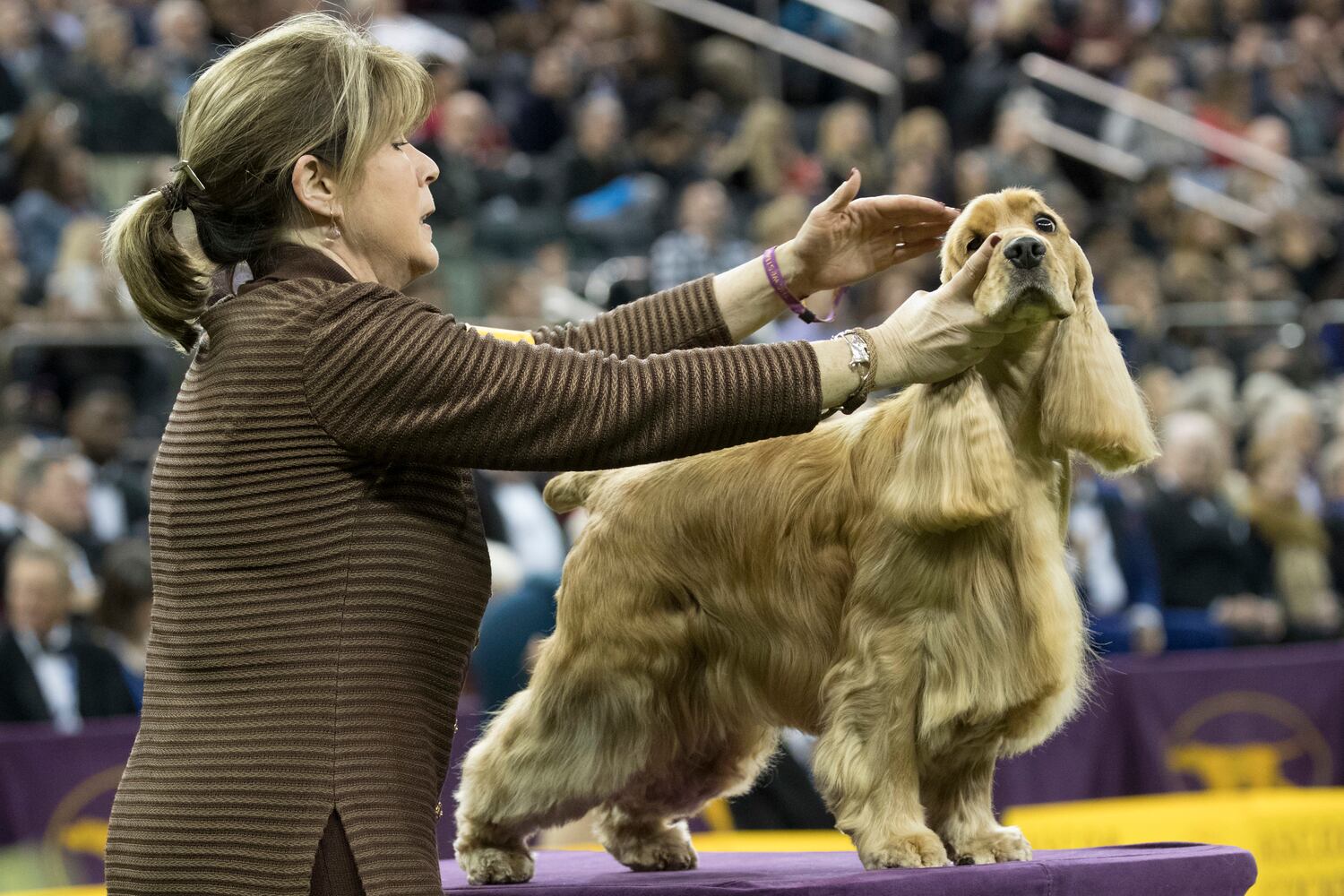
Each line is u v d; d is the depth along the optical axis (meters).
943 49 21.55
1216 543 13.30
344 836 3.42
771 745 4.89
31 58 16.64
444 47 19.41
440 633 3.62
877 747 4.05
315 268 3.71
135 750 3.63
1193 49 23.23
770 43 20.94
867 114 20.45
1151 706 10.21
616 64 20.16
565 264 16.75
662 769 4.55
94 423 12.68
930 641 4.04
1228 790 10.31
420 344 3.52
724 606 4.39
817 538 4.28
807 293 4.55
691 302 4.51
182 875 3.45
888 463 4.17
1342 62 23.94
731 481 4.39
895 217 4.52
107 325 13.68
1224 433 15.02
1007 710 4.08
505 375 3.52
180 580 3.57
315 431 3.52
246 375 3.54
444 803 7.98
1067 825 8.30
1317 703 10.64
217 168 3.72
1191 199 19.70
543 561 12.23
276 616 3.49
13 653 9.52
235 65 3.76
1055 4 23.27
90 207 15.56
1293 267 19.09
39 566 9.75
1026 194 4.12
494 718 4.96
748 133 18.66
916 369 3.73
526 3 21.70
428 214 4.03
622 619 4.39
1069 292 3.75
